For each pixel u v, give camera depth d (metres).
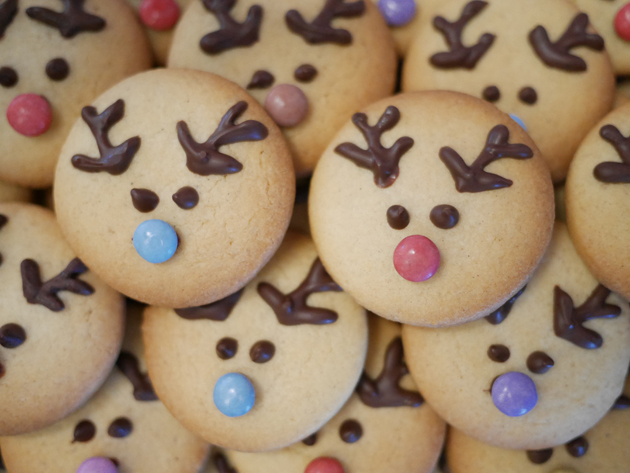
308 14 0.36
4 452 0.36
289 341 0.35
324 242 0.34
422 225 0.33
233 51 0.36
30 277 0.34
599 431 0.36
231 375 0.33
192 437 0.36
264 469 0.36
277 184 0.34
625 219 0.33
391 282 0.33
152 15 0.37
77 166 0.34
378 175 0.33
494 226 0.32
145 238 0.32
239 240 0.33
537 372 0.34
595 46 0.35
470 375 0.34
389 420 0.36
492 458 0.36
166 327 0.35
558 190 0.37
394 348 0.36
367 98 0.36
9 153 0.36
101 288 0.35
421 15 0.38
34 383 0.34
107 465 0.34
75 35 0.36
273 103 0.34
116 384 0.36
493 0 0.36
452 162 0.33
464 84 0.36
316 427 0.34
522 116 0.35
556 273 0.35
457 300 0.33
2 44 0.35
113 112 0.34
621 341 0.34
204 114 0.34
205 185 0.33
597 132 0.34
